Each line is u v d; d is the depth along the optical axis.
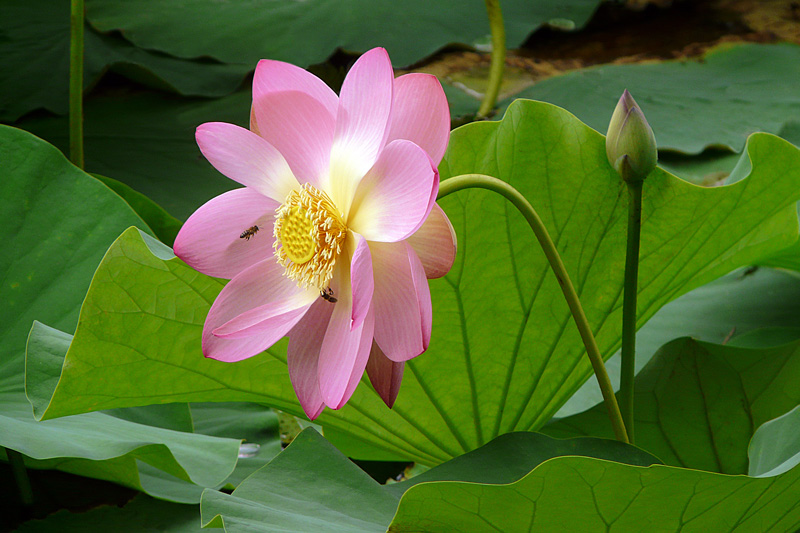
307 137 2.75
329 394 2.72
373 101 2.72
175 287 2.85
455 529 2.76
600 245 2.94
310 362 2.75
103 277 2.83
